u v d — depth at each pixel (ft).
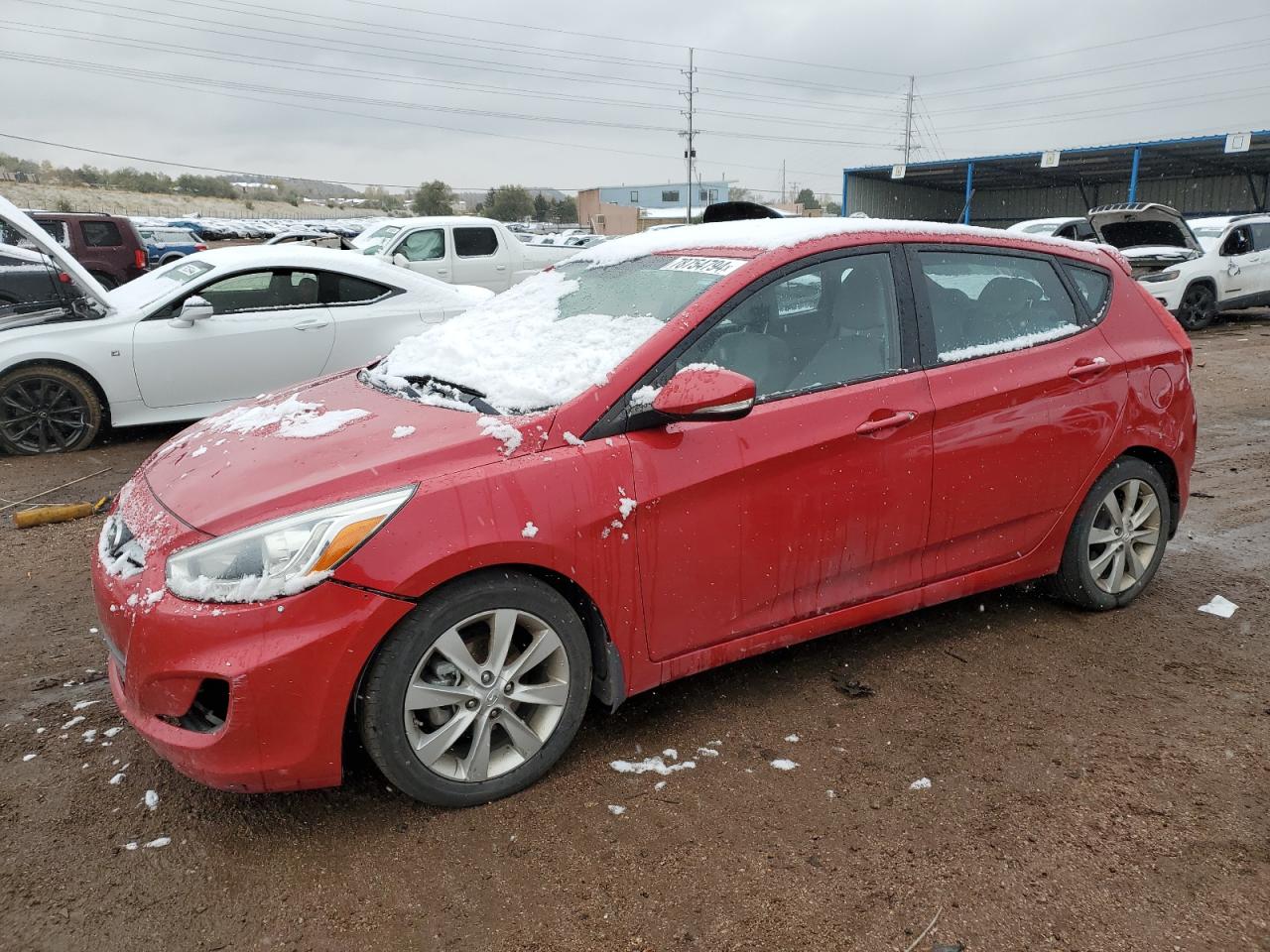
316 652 7.77
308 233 117.50
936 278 11.37
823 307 10.63
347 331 24.35
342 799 8.98
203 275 23.39
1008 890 7.68
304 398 11.27
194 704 8.01
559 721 9.08
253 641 7.71
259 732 7.78
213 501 8.50
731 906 7.53
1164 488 13.19
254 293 23.79
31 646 12.41
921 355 10.94
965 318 11.50
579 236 92.32
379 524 7.96
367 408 10.11
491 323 11.84
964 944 7.11
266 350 23.57
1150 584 14.19
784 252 10.43
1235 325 48.65
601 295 11.28
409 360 11.68
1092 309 12.60
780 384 10.14
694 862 8.05
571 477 8.71
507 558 8.38
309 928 7.36
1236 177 132.36
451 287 26.81
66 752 9.85
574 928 7.32
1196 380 32.37
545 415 8.97
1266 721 10.26
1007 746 9.80
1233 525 17.07
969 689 11.00
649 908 7.52
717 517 9.45
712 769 9.40
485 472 8.46
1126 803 8.79
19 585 14.55
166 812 8.81
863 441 10.23
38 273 31.12
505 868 8.00
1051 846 8.20
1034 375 11.57
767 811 8.72
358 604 7.84
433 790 8.54
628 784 9.15
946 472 10.91
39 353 21.67
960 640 12.32
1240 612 13.16
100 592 8.70
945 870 7.92
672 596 9.40
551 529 8.55
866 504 10.40
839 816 8.64
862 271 10.88
